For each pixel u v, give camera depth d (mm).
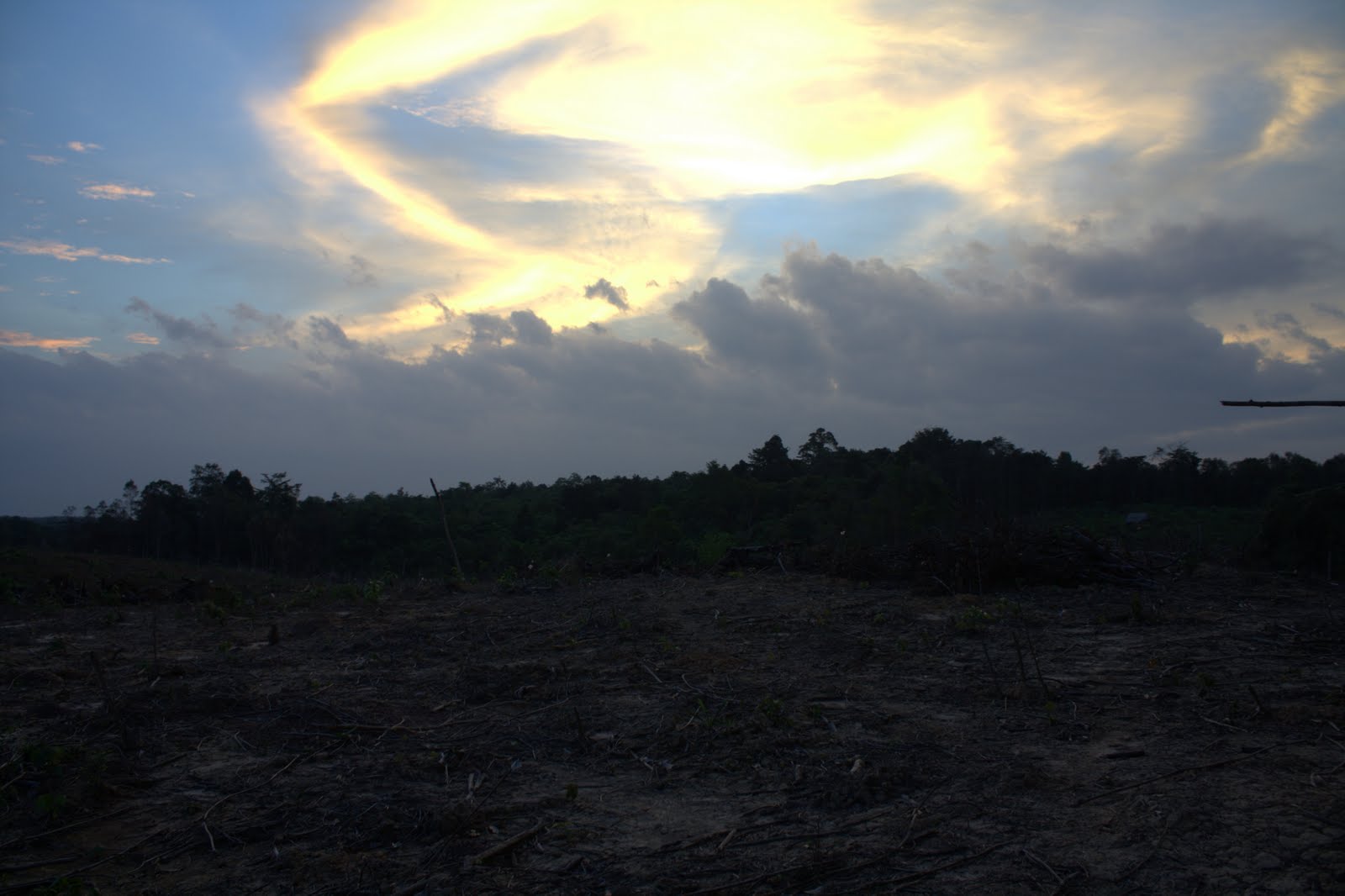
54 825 4207
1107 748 4789
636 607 10570
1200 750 4672
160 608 12359
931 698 5977
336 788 4617
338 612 11367
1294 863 3332
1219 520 21578
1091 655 7125
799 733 5219
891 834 3793
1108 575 11039
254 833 4086
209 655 8453
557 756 5051
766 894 3316
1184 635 7820
